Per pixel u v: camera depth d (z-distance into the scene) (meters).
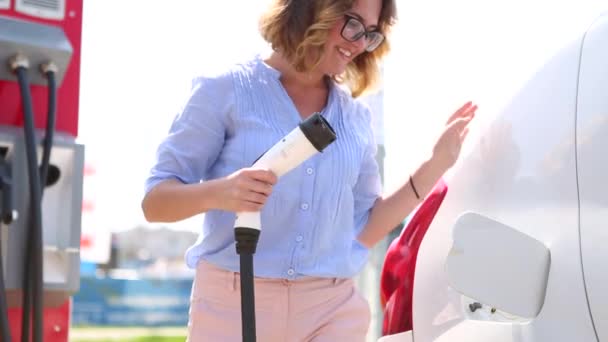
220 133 2.54
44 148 1.63
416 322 2.65
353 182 2.65
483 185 2.54
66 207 1.70
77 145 1.72
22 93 1.62
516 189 2.41
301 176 2.51
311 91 2.67
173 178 2.48
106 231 12.30
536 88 2.47
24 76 1.63
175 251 22.27
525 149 2.42
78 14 1.91
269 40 2.56
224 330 2.51
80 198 1.71
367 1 2.50
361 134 2.70
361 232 2.85
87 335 15.72
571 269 2.19
